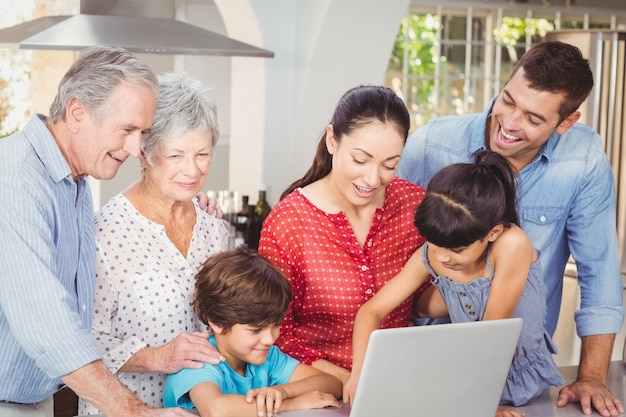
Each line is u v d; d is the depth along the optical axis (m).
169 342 2.10
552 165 2.51
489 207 2.01
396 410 1.76
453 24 6.47
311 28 4.32
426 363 1.75
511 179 2.11
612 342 2.42
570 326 3.67
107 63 1.85
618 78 4.38
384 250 2.29
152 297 2.16
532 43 6.71
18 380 1.92
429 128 2.74
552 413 2.14
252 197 4.62
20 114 5.38
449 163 2.67
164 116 2.08
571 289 3.68
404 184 2.35
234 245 4.45
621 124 4.39
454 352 1.77
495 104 2.42
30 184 1.81
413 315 2.44
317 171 2.28
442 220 2.02
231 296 2.02
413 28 6.36
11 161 1.82
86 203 2.03
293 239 2.21
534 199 2.53
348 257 2.23
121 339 2.16
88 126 1.86
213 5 5.79
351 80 4.38
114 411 1.79
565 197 2.52
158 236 2.21
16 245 1.76
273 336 2.07
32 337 1.76
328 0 4.15
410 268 2.18
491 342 1.83
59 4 4.96
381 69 4.41
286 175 4.57
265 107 4.48
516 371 2.20
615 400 2.17
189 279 2.23
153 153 2.12
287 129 4.55
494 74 6.65
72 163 1.92
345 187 2.14
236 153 4.76
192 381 2.00
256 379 2.14
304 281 2.23
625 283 3.98
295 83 4.49
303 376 2.16
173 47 3.48
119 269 2.14
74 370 1.77
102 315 2.14
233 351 2.08
